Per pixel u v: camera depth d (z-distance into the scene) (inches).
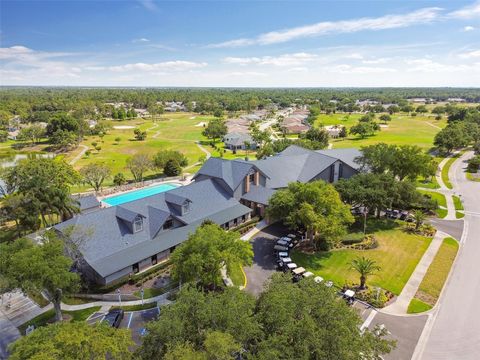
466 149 4421.8
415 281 1487.5
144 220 1713.8
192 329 819.4
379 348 820.6
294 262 1664.6
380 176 2101.4
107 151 4670.3
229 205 2092.8
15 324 1262.3
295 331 771.4
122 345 762.2
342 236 1728.6
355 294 1390.3
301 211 1651.1
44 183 1927.9
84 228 1518.2
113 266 1464.1
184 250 1286.9
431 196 2618.1
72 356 682.8
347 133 5831.7
